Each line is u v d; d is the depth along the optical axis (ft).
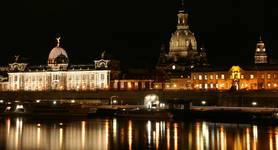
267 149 505.25
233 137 591.78
